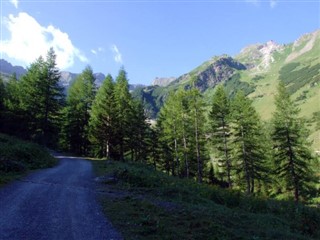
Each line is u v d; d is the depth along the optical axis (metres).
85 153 58.34
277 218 17.16
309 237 14.61
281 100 38.94
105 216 11.84
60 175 22.84
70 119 54.81
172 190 18.86
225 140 42.25
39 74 47.47
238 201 20.47
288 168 37.84
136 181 20.81
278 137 38.31
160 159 56.38
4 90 56.47
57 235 9.43
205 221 12.05
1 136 33.44
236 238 10.82
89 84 55.25
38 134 47.31
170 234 10.10
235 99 42.06
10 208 12.17
